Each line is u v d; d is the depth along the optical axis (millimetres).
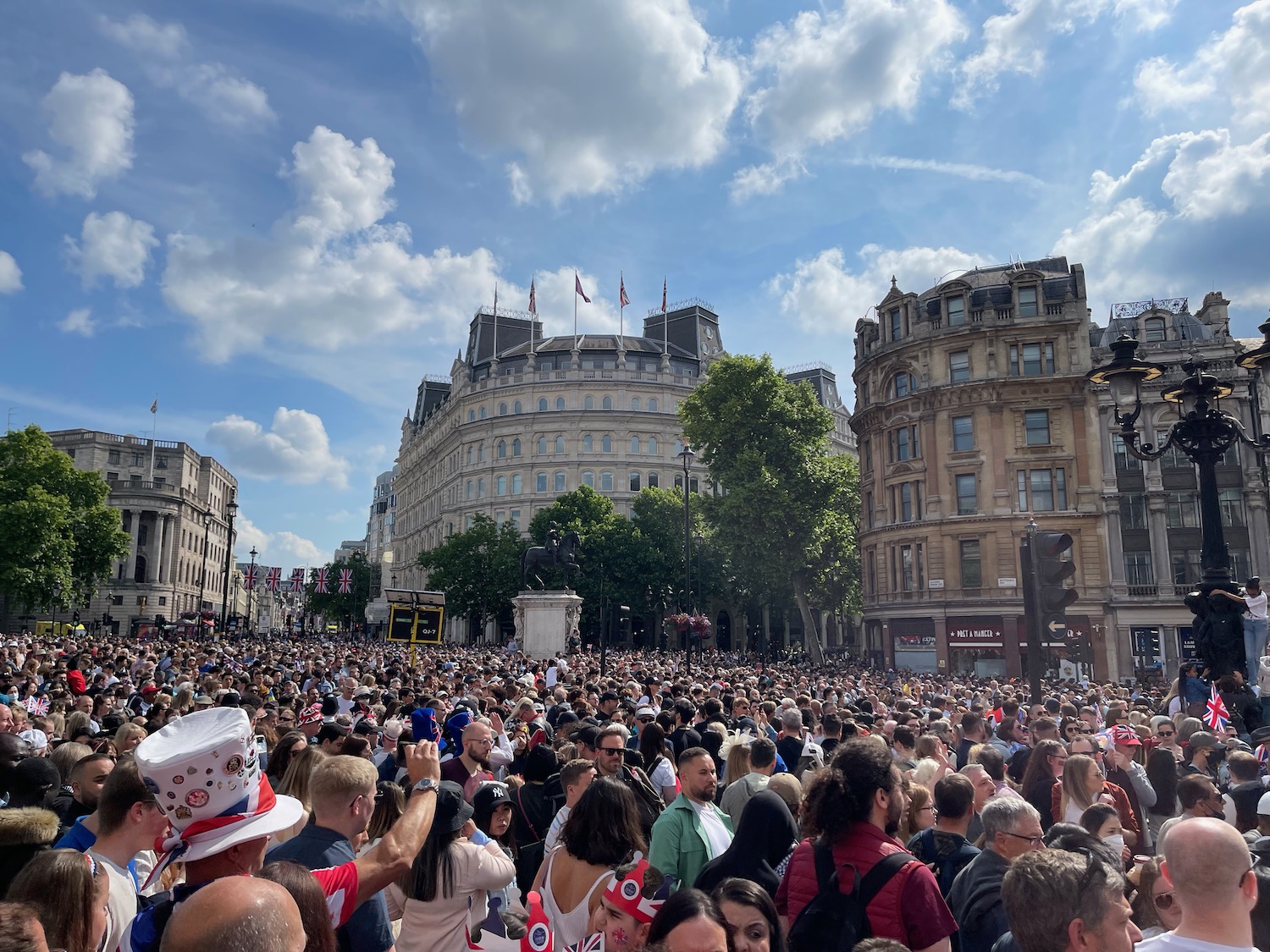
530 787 8914
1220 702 14305
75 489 76250
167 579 119312
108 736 10789
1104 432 54406
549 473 116688
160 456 128625
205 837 4008
